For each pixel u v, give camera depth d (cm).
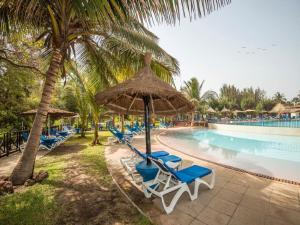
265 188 368
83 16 199
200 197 327
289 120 2364
